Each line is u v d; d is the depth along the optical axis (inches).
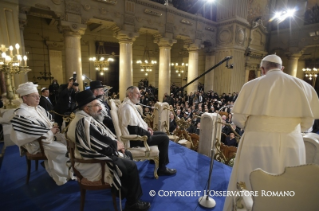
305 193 41.2
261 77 60.1
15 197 84.4
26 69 164.9
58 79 471.2
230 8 511.8
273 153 54.2
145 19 384.5
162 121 167.0
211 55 564.4
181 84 689.0
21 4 252.8
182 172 108.3
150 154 97.4
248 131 59.9
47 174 104.5
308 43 569.3
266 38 649.6
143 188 92.7
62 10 288.5
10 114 142.3
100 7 323.9
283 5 613.6
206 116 131.5
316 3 541.6
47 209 77.1
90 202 82.4
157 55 657.0
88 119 70.7
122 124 98.2
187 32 468.8
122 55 372.8
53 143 93.8
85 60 515.5
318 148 79.2
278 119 55.0
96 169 70.3
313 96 56.6
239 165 60.4
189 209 79.0
